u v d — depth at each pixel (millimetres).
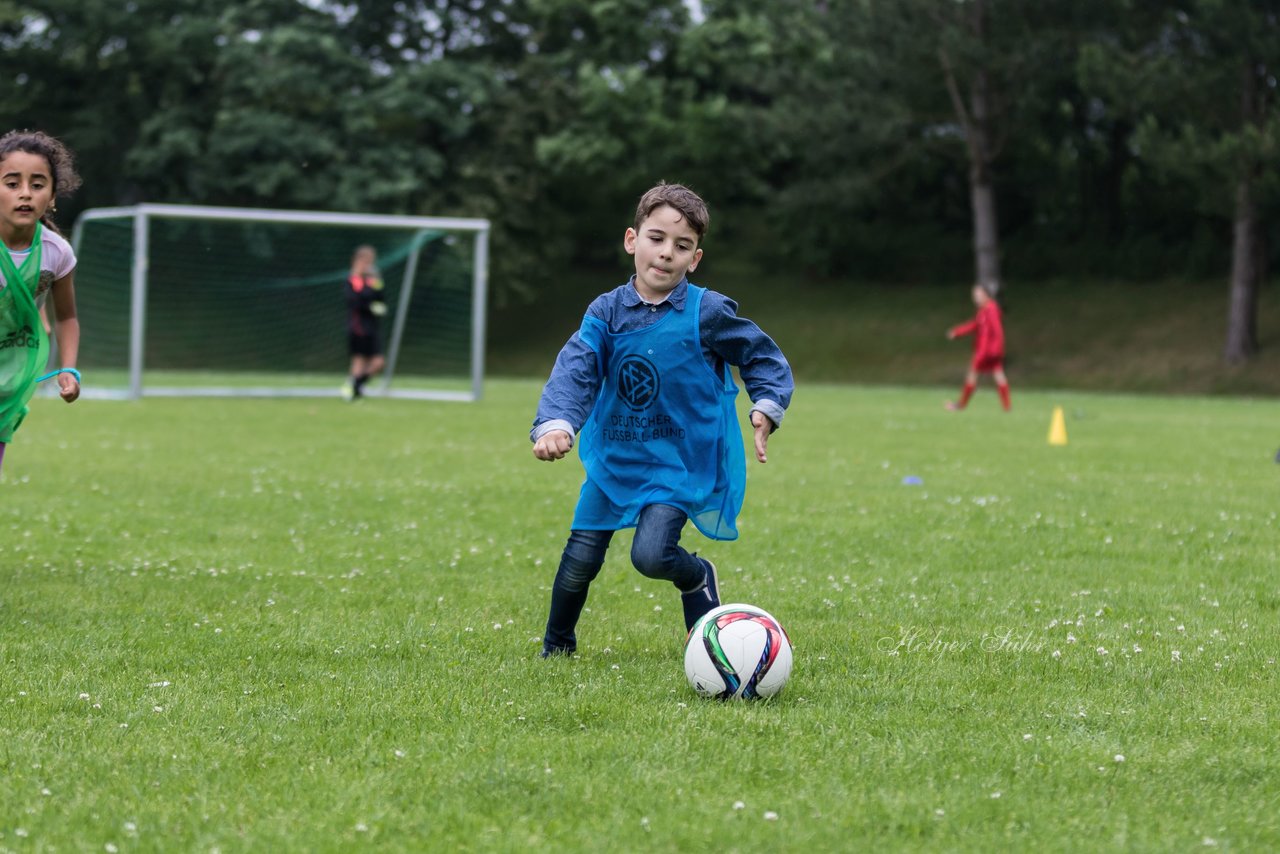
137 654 5172
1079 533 8758
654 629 5863
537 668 5043
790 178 46906
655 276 4977
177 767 3768
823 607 6328
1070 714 4418
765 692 4590
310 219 23922
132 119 43531
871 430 17875
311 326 38500
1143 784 3717
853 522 9148
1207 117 33531
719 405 5129
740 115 39625
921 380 38938
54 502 9641
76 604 6148
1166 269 42625
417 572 7211
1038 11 36312
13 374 5984
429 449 14195
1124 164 44281
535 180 42781
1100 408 25141
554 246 44531
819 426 18641
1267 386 34688
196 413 19297
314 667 5023
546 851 3182
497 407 22234
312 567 7301
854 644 5527
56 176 5902
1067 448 15305
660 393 5039
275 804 3488
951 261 45594
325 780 3668
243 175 40125
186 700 4492
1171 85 32438
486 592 6660
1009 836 3311
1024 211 46906
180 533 8367
